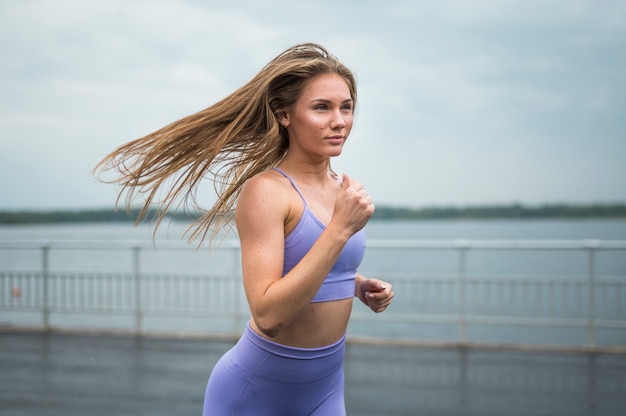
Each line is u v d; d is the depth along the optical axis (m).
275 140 2.46
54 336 9.20
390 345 8.48
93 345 8.56
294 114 2.40
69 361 7.62
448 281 8.57
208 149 2.53
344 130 2.40
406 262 35.75
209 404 2.61
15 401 5.95
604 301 8.09
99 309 9.47
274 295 2.16
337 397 2.63
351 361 7.60
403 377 6.84
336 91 2.37
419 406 5.80
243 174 2.63
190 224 2.79
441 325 14.21
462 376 6.87
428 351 8.11
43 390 6.33
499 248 8.33
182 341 8.85
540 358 7.70
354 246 2.48
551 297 8.21
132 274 9.44
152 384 6.58
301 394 2.51
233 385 2.52
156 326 13.02
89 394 6.20
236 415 2.52
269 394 2.49
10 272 9.81
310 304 2.41
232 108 2.49
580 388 6.37
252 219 2.29
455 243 8.45
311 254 2.16
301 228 2.36
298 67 2.36
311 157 2.47
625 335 12.87
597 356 7.78
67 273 9.66
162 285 20.36
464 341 8.43
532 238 81.12
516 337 12.70
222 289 19.25
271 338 2.44
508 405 5.81
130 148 2.61
